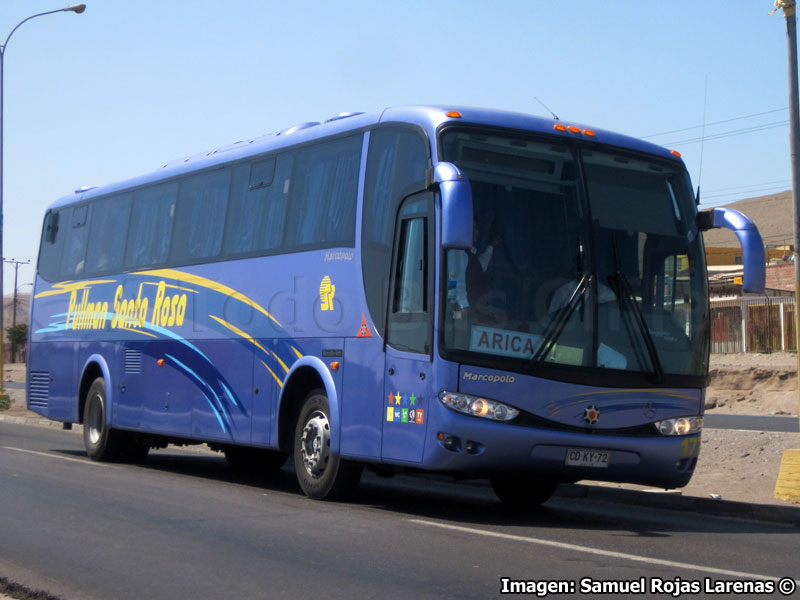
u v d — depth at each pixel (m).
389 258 10.86
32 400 19.75
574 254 10.43
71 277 18.77
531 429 9.94
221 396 13.88
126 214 17.19
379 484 14.95
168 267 15.56
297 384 12.48
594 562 8.11
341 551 8.38
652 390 10.51
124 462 17.17
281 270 12.80
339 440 11.35
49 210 20.22
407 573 7.53
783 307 45.12
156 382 15.59
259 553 8.25
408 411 10.27
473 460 9.88
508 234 10.23
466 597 6.79
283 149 13.36
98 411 17.12
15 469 14.40
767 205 166.00
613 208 10.77
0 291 34.50
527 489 12.43
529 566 7.87
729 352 47.12
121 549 8.40
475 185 10.23
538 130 10.71
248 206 13.85
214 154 15.20
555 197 10.54
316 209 12.38
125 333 16.58
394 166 11.05
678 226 11.15
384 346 10.74
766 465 15.36
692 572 7.81
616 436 10.27
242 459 16.45
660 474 10.59
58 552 8.27
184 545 8.58
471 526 10.07
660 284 10.81
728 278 55.03
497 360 9.93
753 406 35.78
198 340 14.53
